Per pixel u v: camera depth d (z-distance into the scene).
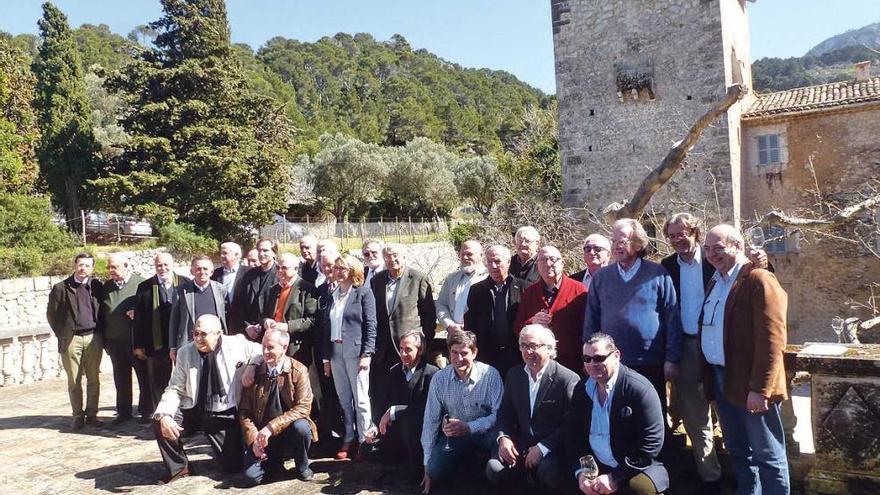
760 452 3.81
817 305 17.78
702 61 17.47
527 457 4.34
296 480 5.19
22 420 7.70
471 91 111.19
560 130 19.61
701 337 4.19
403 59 132.62
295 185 43.09
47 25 29.22
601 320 4.52
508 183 27.72
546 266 4.79
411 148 51.34
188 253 25.34
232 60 29.11
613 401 4.02
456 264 29.81
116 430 7.06
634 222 4.48
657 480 3.90
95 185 25.73
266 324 5.46
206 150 26.33
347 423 5.64
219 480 5.30
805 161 18.08
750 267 3.96
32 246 21.12
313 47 122.62
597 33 18.98
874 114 17.11
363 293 5.61
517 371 4.58
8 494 5.15
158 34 28.73
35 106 28.88
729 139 17.25
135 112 27.06
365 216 44.25
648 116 18.31
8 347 10.17
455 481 4.98
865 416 3.93
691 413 4.46
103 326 7.30
